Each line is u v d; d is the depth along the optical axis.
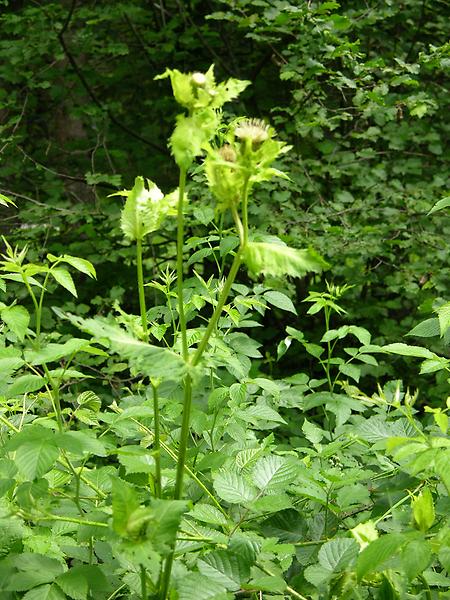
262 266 1.35
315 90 6.09
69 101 7.57
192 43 7.11
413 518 1.62
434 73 6.94
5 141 6.61
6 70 6.88
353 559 1.60
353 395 1.93
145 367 1.35
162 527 1.34
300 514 1.94
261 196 5.89
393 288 5.89
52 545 1.93
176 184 7.41
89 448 1.58
